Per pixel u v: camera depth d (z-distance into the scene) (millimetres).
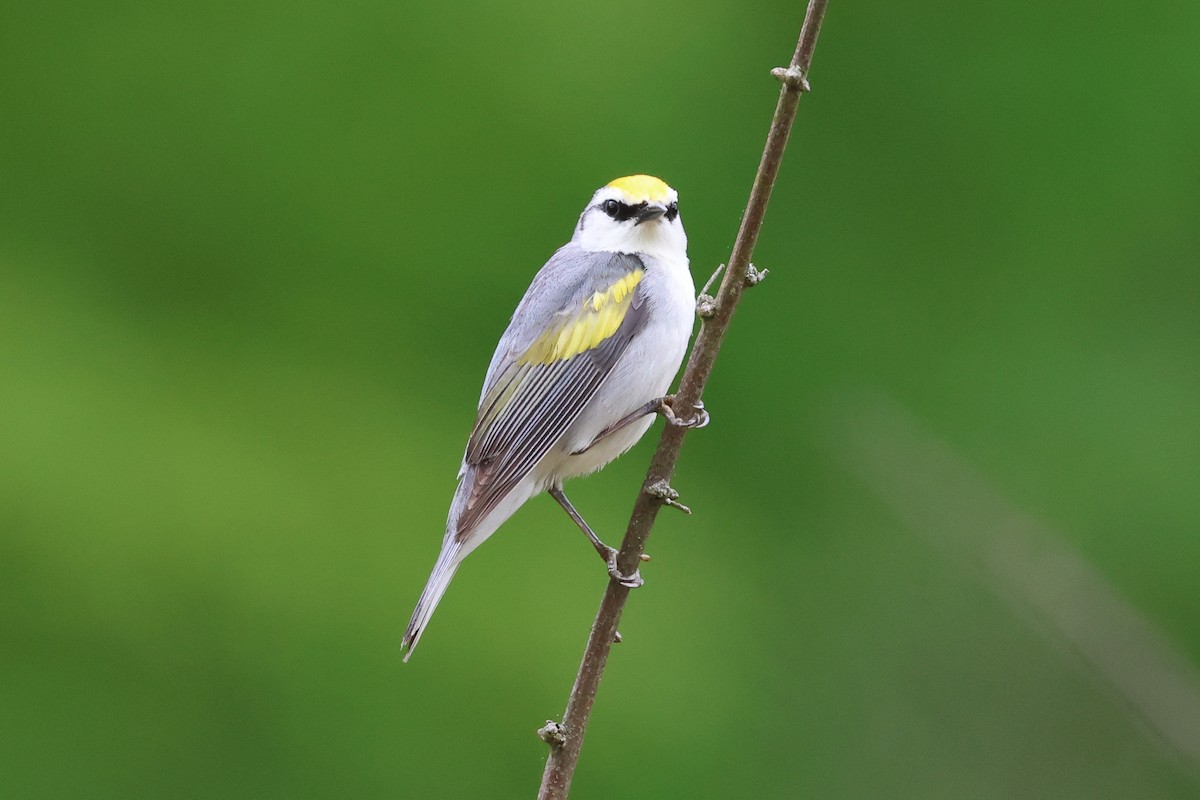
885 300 13242
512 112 13070
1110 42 13398
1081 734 11945
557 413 8336
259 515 11906
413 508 12234
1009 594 10570
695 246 13023
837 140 13469
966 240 13359
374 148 13086
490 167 13070
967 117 13484
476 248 13047
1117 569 12109
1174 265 13148
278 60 13133
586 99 13172
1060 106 13383
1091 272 13227
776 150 6367
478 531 8148
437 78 13109
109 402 12203
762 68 13484
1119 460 12508
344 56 13133
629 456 12953
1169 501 12312
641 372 8430
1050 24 13539
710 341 6664
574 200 12961
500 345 8727
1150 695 9625
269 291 13117
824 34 13625
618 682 11805
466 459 8516
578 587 12094
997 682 12242
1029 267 13273
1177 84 13266
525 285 13016
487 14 13227
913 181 13445
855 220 13375
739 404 13094
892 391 12930
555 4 13328
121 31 13148
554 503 12531
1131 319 13070
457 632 11664
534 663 11617
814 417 12891
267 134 13109
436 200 13070
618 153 13023
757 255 13203
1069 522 12297
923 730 12109
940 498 11469
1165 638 10055
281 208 13086
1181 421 12547
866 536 12836
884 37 13688
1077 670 12094
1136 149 13273
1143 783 11742
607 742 11531
